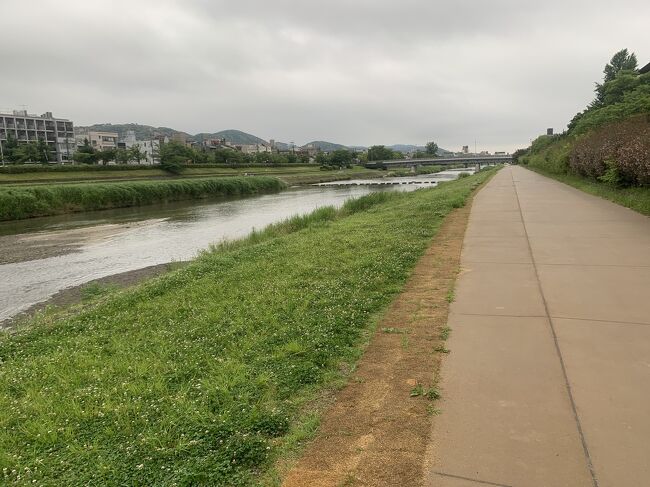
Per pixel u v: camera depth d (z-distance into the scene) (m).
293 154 147.75
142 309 7.25
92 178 63.59
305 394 3.95
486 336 4.66
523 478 2.69
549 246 8.59
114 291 10.11
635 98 30.41
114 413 3.91
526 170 55.72
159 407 3.93
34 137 112.00
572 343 4.36
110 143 136.00
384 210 18.36
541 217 12.37
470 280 6.67
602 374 3.77
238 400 3.89
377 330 5.12
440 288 6.43
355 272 7.82
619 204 13.98
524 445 2.97
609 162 16.03
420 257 8.49
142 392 4.23
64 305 10.42
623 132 17.17
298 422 3.53
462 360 4.19
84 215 32.94
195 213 32.56
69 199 35.41
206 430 3.49
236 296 7.22
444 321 5.17
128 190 40.34
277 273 8.39
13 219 30.92
